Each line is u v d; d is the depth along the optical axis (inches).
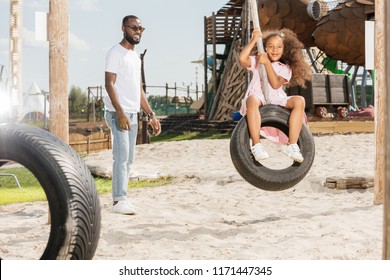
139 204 305.6
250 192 352.2
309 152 197.8
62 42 250.1
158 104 2491.4
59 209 112.4
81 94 3090.6
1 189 404.2
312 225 243.9
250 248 201.6
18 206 309.3
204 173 425.1
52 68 250.2
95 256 189.6
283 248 200.4
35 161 113.0
